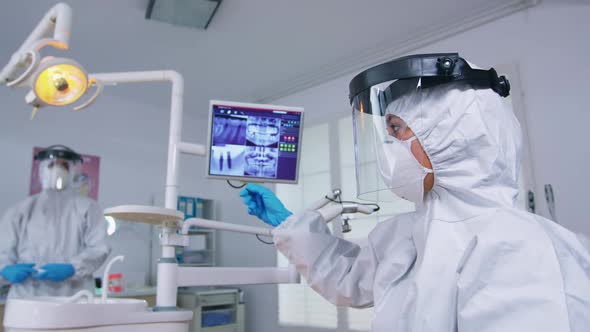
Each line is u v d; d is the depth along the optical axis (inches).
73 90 43.8
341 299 46.0
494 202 33.1
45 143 141.6
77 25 116.3
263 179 56.9
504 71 113.7
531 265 26.9
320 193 147.2
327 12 114.2
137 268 155.2
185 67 142.3
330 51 134.4
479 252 29.0
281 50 133.0
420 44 129.8
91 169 150.4
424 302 31.2
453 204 35.2
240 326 155.6
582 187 99.3
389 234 45.6
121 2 107.3
